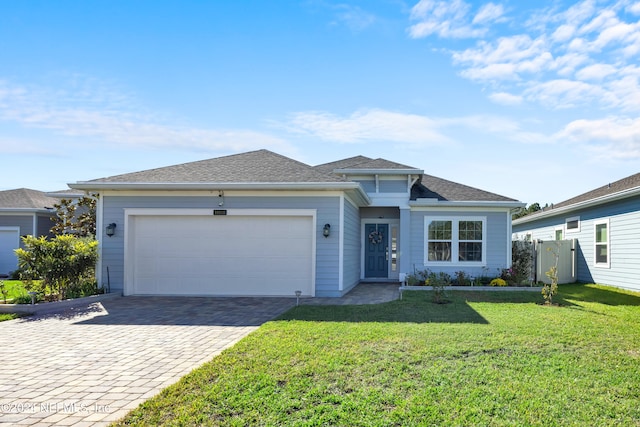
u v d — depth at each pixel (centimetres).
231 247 1167
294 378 466
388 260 1644
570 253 1691
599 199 1413
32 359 561
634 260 1310
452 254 1492
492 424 366
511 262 1491
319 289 1144
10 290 1266
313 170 1237
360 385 449
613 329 717
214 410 390
